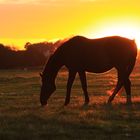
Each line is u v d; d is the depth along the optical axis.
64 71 71.62
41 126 13.56
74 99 23.28
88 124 13.78
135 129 13.09
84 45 20.14
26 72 75.81
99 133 12.60
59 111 17.22
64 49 20.06
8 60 98.00
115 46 20.06
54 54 20.06
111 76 53.50
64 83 41.47
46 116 15.58
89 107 18.39
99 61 20.03
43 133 12.42
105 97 23.88
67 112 16.67
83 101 21.73
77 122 14.14
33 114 16.09
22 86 39.03
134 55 20.19
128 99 19.81
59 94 28.61
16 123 14.18
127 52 20.05
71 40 20.22
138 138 11.91
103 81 43.03
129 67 20.14
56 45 21.58
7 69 92.88
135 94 26.67
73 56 19.94
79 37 20.33
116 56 20.02
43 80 20.05
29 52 99.56
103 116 15.45
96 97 24.28
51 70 19.97
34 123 14.22
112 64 20.20
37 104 21.09
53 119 14.80
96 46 20.12
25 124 13.93
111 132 12.71
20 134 12.29
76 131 12.82
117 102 19.97
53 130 12.88
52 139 11.77
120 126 13.55
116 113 16.19
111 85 36.59
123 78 19.95
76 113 16.41
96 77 51.28
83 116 15.39
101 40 20.33
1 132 12.52
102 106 18.55
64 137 12.00
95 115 15.59
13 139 11.81
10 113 16.95
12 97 26.19
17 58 99.12
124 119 15.03
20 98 25.36
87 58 20.05
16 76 57.59
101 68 20.17
